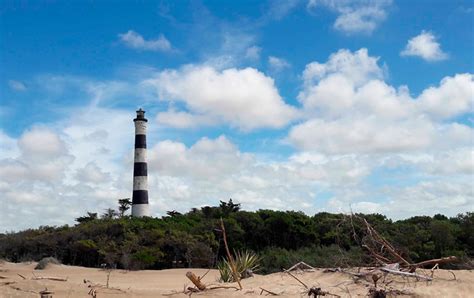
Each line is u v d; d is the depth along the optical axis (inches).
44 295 343.6
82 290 402.3
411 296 344.5
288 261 840.3
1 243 1513.3
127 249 1268.5
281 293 379.2
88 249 1413.6
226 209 1898.4
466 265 599.5
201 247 1338.6
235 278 488.1
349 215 488.1
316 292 347.6
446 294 347.3
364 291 364.5
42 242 1480.1
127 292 405.1
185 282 697.6
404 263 437.4
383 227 1126.4
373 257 443.8
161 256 1317.7
